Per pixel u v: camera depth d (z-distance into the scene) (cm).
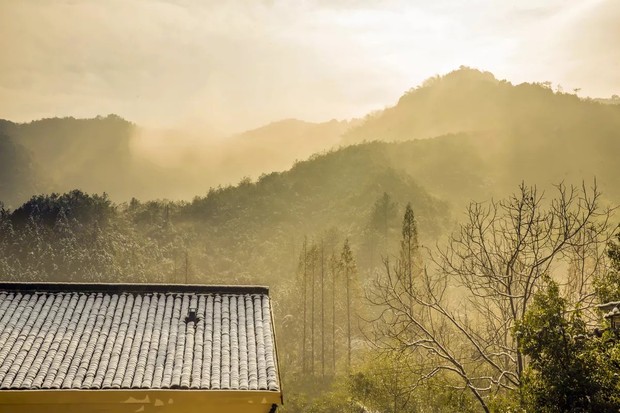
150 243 12700
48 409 1161
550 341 1050
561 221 1503
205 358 1284
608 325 1112
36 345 1270
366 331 5381
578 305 1312
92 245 10888
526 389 1087
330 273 6625
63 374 1187
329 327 6341
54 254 10162
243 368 1262
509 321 1552
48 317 1375
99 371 1211
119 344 1301
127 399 1166
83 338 1309
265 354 1318
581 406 989
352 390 2581
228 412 1210
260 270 11856
